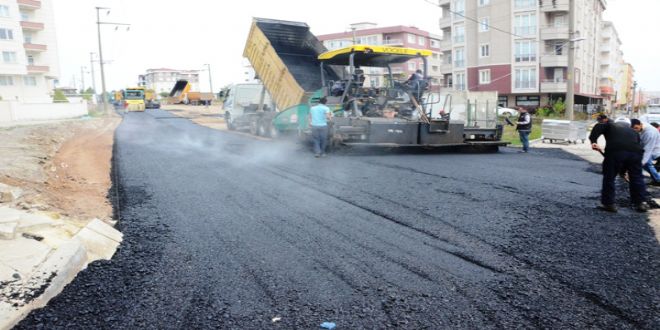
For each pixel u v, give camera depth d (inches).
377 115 526.6
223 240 206.4
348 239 206.1
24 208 231.0
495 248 192.7
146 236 212.8
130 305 145.8
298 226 226.1
